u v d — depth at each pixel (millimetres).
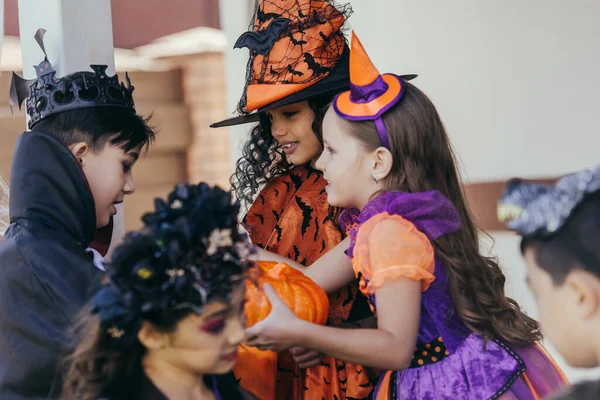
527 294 3613
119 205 2305
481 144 3850
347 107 1811
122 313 1204
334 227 2035
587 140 3594
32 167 1734
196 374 1301
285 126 2059
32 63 2268
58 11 2168
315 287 1815
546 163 3699
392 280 1660
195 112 5254
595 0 3500
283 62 2008
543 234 1174
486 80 3801
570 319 1173
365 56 1815
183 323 1229
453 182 1889
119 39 5273
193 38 5227
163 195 5195
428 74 3949
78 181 1754
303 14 2020
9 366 1641
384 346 1633
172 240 1215
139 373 1270
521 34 3695
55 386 1593
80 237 1764
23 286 1646
